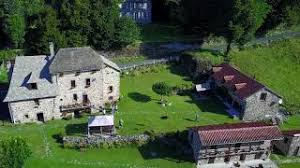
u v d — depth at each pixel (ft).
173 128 251.19
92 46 323.98
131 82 299.58
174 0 359.46
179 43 336.90
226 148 230.48
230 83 279.28
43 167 217.36
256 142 232.73
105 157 230.27
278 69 323.37
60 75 249.34
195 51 327.47
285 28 367.04
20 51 312.09
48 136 240.73
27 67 253.65
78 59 253.44
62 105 256.93
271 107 270.05
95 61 255.91
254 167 234.38
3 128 245.24
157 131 244.42
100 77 260.21
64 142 233.96
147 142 240.53
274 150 250.57
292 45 344.28
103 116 240.12
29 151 204.23
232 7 305.12
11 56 308.81
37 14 312.71
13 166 192.95
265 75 314.96
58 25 311.47
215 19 321.52
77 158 227.20
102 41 318.86
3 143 197.47
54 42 302.86
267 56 333.62
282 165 237.25
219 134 227.20
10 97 241.76
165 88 283.79
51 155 226.58
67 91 255.50
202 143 220.23
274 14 347.97
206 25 343.67
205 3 326.85
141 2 379.55
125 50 326.03
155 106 273.95
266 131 234.38
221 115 270.46
